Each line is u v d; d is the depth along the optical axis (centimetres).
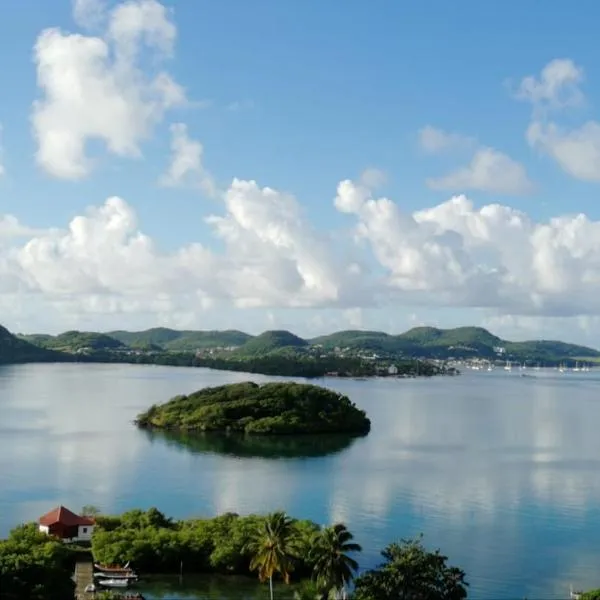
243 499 19962
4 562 12000
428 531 16950
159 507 19000
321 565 10644
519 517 18238
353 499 19962
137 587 12925
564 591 13425
